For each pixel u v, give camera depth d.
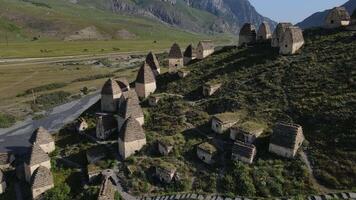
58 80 157.50
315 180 61.25
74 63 196.12
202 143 71.50
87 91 143.50
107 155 77.25
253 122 73.50
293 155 65.19
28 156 74.00
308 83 80.06
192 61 115.00
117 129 86.81
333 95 74.25
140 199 63.84
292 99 77.56
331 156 63.75
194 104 87.44
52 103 131.12
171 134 78.25
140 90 99.69
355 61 80.38
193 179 66.25
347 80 76.38
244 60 99.44
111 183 66.12
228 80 91.88
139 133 75.31
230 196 61.25
